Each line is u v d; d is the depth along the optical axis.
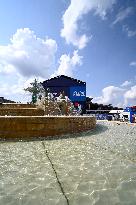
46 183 4.33
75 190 4.02
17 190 4.02
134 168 5.22
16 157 6.02
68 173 4.88
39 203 3.56
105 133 11.27
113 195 3.82
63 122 9.74
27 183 4.32
